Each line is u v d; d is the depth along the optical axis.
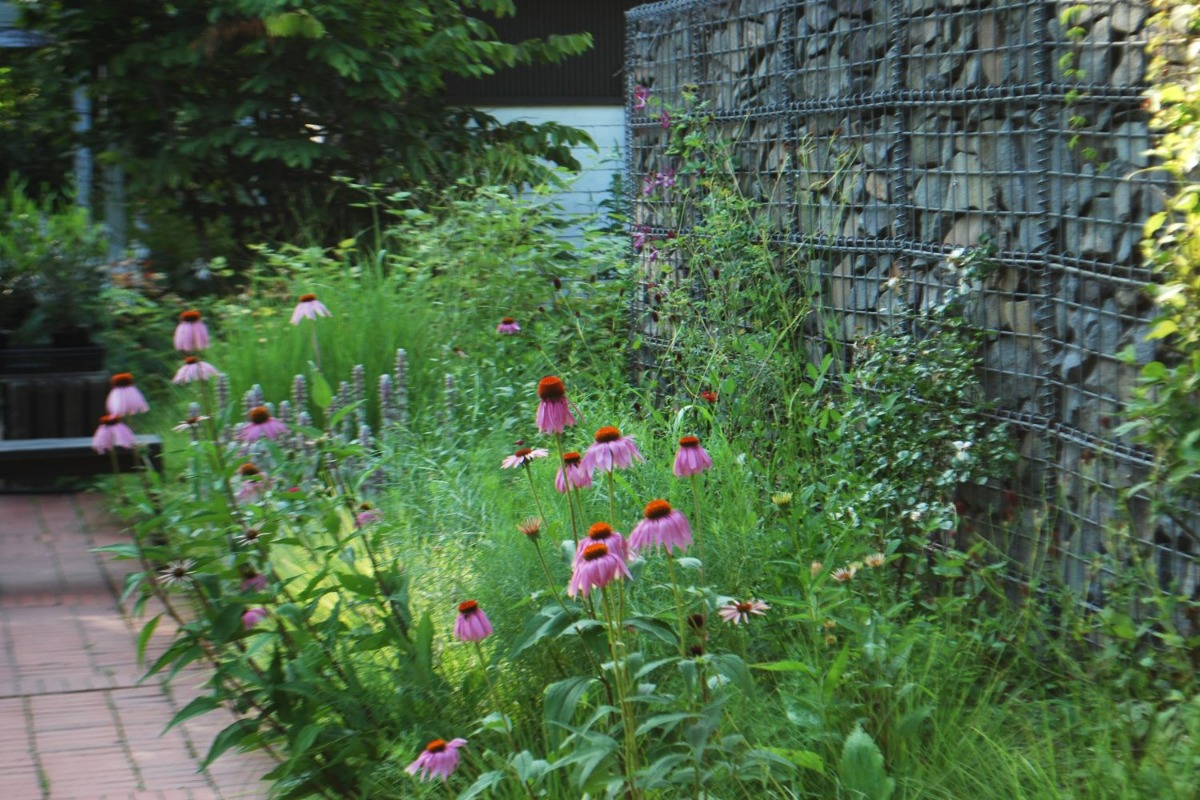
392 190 10.84
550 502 4.42
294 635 3.35
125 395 3.59
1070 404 4.17
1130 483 3.83
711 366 5.64
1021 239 4.41
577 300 7.68
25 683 4.37
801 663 3.17
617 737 3.10
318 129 11.08
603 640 2.96
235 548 3.36
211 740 3.94
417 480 5.27
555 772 3.09
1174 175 3.44
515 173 10.76
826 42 5.73
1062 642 3.75
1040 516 4.24
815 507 4.59
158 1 10.63
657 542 2.68
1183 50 3.55
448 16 11.16
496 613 3.73
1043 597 4.11
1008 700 3.56
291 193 10.93
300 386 6.40
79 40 10.75
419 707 3.42
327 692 3.31
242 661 3.21
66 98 11.33
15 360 6.74
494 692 3.32
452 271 7.92
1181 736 3.10
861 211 5.49
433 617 3.95
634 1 13.56
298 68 10.63
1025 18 4.35
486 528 4.41
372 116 10.62
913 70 5.07
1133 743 3.17
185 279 9.84
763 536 4.11
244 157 10.89
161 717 4.11
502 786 3.18
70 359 6.86
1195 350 3.33
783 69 6.08
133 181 10.47
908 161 5.13
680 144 7.00
